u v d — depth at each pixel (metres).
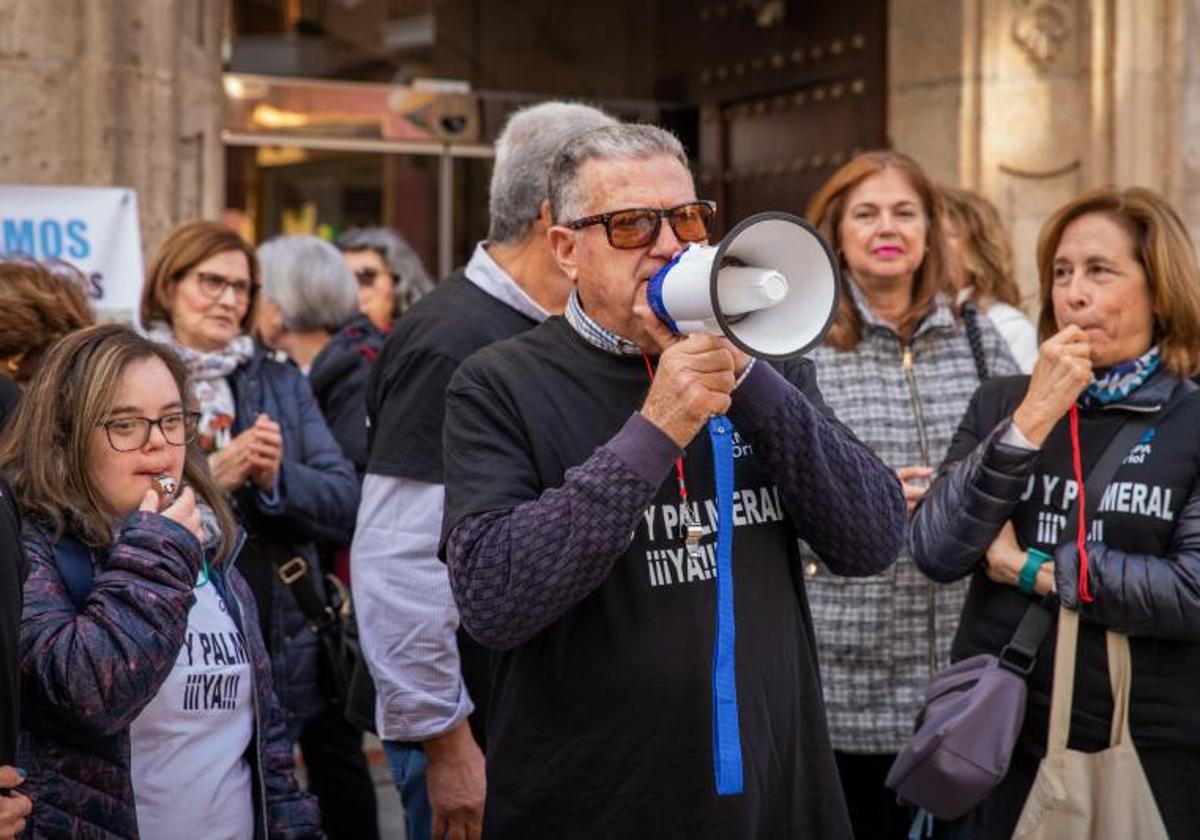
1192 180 7.25
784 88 8.09
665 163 2.67
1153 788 3.56
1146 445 3.62
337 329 6.18
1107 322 3.68
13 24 6.22
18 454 3.10
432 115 8.65
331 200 8.48
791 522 2.85
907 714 4.23
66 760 2.91
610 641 2.69
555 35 8.90
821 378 4.41
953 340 4.49
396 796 6.72
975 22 7.32
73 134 6.31
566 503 2.55
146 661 2.90
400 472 3.46
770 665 2.75
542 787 2.71
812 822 2.81
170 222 6.45
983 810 3.73
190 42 6.67
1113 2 7.11
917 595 4.25
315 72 8.45
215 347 4.90
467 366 2.81
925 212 4.49
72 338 3.18
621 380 2.76
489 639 2.63
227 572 3.34
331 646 4.73
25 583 2.92
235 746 3.22
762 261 2.44
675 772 2.67
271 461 4.55
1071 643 3.56
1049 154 7.32
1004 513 3.64
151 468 3.13
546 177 3.45
